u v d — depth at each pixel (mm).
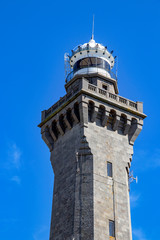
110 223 49375
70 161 53469
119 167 54000
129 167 55781
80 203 49312
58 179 54562
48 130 58844
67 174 53156
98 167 51875
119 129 56594
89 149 52375
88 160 51938
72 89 56906
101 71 61125
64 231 49344
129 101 58062
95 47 62875
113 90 60562
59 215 51438
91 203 48938
